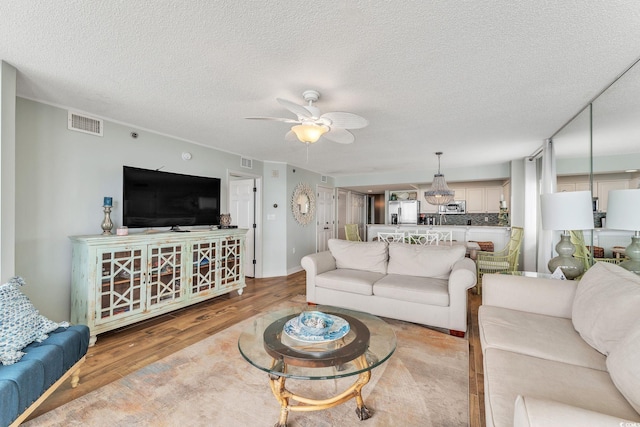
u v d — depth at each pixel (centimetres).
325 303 333
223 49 176
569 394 112
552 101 255
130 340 259
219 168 439
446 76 209
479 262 412
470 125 321
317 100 250
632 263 206
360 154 474
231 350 239
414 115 289
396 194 861
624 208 180
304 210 607
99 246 254
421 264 328
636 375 101
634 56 181
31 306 178
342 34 161
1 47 174
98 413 163
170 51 179
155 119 307
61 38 165
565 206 223
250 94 242
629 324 128
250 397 178
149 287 292
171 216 341
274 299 385
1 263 187
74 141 279
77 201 280
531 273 266
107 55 184
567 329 172
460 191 770
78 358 186
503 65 193
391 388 187
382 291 297
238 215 532
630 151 222
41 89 233
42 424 154
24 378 139
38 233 254
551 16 144
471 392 183
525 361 137
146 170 315
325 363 147
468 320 310
